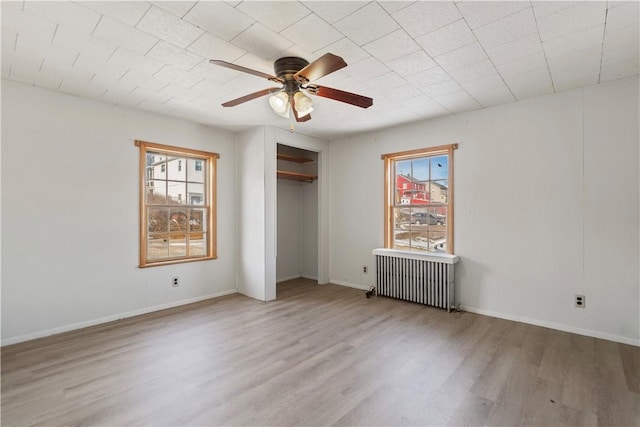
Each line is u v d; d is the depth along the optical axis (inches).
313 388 89.3
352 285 208.4
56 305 129.2
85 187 136.7
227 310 159.6
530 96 136.2
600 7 76.2
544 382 92.0
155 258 163.2
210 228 183.0
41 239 125.9
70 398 84.0
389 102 142.3
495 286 149.2
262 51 97.9
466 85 124.0
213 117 163.9
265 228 177.9
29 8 76.6
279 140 186.1
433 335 127.2
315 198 233.3
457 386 90.2
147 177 160.4
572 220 129.3
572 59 102.5
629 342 117.7
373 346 117.0
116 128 145.5
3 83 117.7
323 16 80.2
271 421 75.4
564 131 130.8
